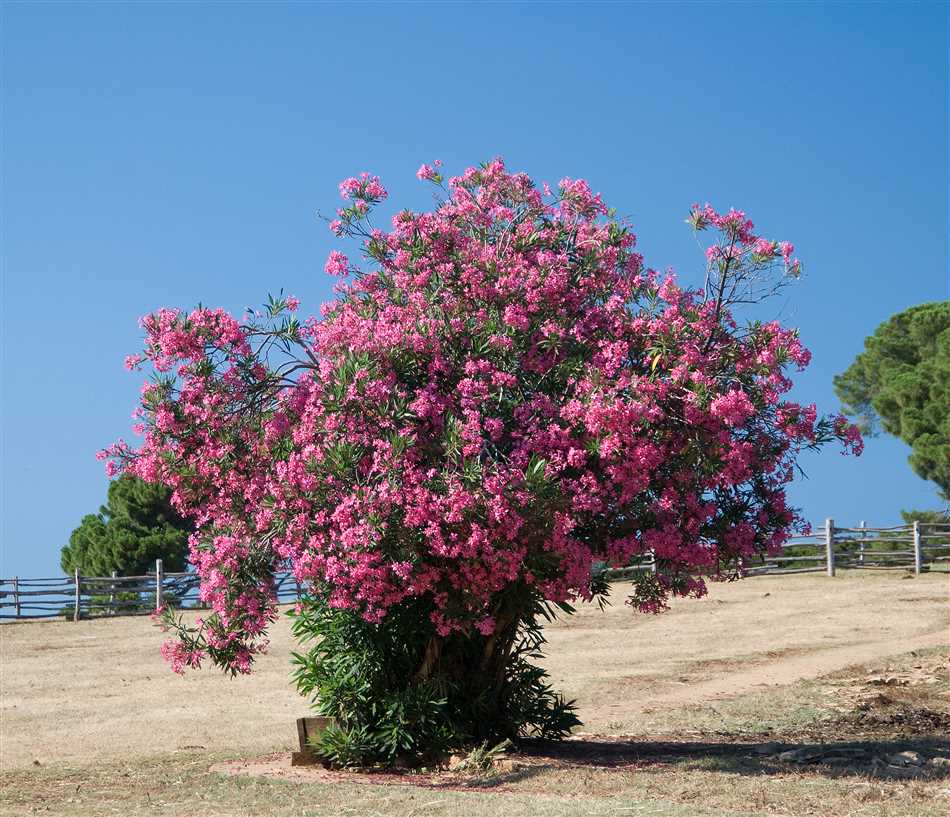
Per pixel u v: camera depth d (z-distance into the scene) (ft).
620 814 32.45
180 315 43.01
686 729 53.78
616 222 45.73
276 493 39.99
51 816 37.70
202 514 44.45
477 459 39.06
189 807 38.22
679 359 41.16
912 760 40.68
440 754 44.70
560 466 39.99
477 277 43.86
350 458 39.24
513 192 46.65
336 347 42.19
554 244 45.91
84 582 128.26
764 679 68.69
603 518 42.29
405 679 45.85
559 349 43.32
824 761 41.88
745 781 37.52
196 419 42.63
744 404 39.73
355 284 46.62
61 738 59.21
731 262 42.83
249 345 43.29
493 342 41.86
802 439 42.86
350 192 46.37
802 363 41.78
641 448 39.45
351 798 37.78
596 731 54.13
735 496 43.98
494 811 33.81
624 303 43.98
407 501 38.29
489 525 38.29
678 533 41.65
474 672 46.55
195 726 61.57
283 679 78.02
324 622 45.27
